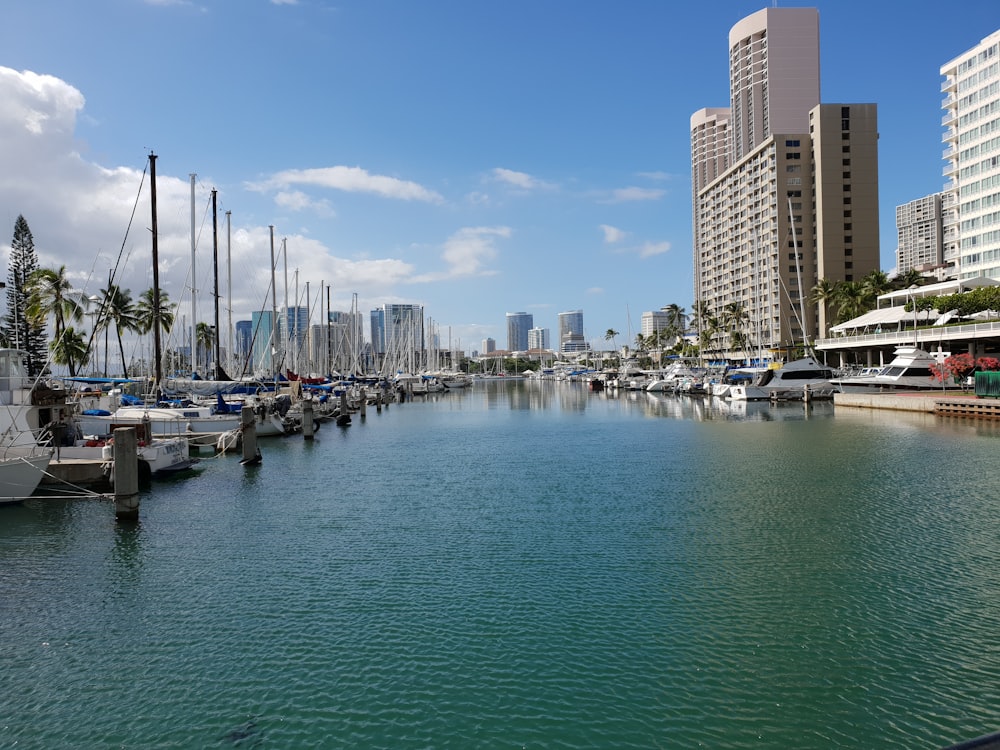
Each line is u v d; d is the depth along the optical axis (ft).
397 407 330.75
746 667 45.09
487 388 582.35
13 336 248.73
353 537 77.46
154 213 161.38
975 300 275.39
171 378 189.88
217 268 204.13
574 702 41.45
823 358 416.46
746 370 355.15
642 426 207.41
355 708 41.29
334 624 53.01
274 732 39.11
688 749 36.81
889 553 67.00
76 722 40.34
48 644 50.24
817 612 53.36
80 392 167.94
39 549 73.61
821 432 171.32
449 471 124.77
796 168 512.22
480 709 40.96
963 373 246.06
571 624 52.26
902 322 340.59
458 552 71.00
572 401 362.94
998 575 60.29
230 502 97.09
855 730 37.93
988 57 361.92
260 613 55.36
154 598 59.00
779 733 37.88
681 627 51.34
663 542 73.05
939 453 128.67
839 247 495.00
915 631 49.57
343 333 395.55
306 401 189.16
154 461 113.39
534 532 78.33
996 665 44.47
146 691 43.57
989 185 362.53
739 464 123.34
